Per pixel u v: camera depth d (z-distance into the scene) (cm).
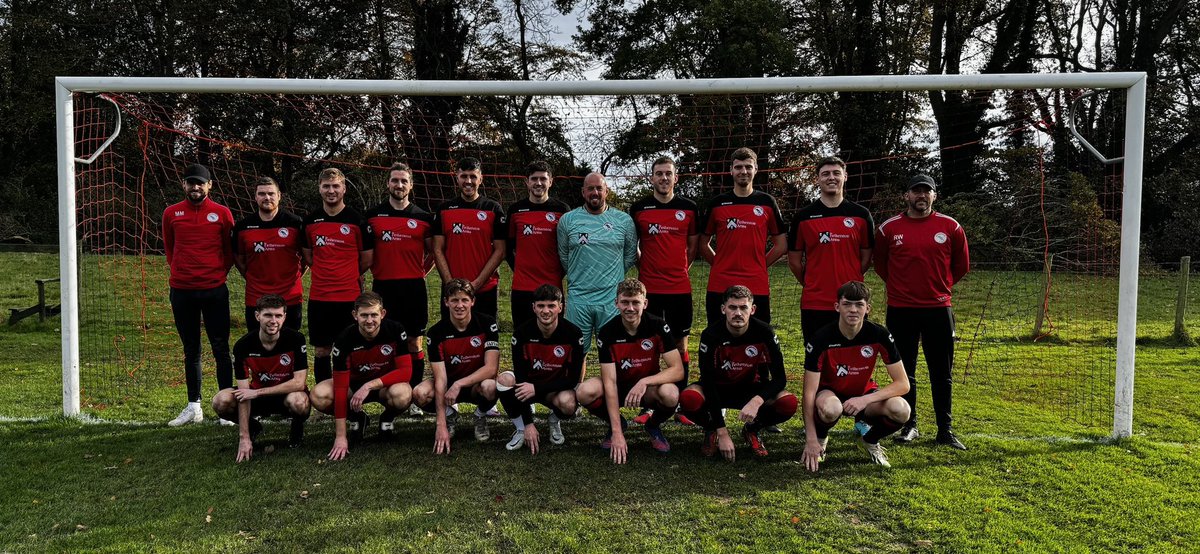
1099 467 353
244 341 365
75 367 446
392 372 382
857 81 441
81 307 786
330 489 319
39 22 1912
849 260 409
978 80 429
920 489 322
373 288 449
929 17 2028
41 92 1998
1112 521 289
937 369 399
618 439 361
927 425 441
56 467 346
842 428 426
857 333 355
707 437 368
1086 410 487
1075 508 303
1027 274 940
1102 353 699
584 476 338
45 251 1292
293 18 1898
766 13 1770
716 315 430
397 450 373
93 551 262
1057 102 568
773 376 367
